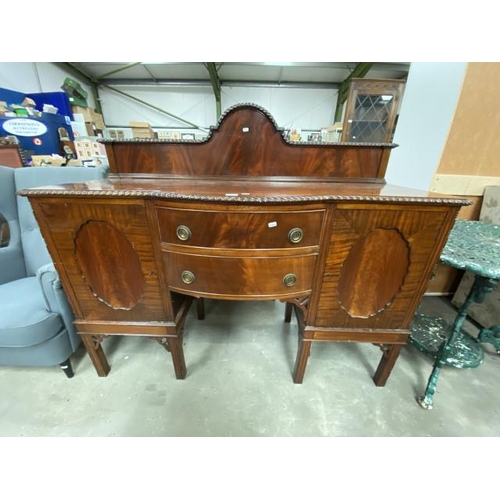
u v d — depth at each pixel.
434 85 1.43
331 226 0.80
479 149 1.43
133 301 0.96
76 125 3.30
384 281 0.89
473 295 0.89
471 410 1.01
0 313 0.94
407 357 1.27
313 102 4.79
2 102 2.38
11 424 0.93
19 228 1.27
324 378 1.15
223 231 0.77
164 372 1.16
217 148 1.11
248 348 1.31
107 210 0.80
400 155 1.69
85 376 1.13
